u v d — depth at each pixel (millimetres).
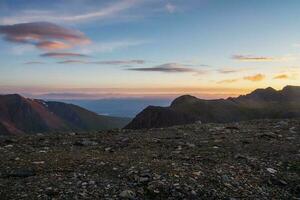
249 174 16844
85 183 14711
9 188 14055
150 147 21234
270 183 16266
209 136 24172
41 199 13289
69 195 13703
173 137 23938
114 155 19000
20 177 15328
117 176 15594
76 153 19391
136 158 18266
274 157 19281
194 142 22359
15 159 17750
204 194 14531
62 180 14938
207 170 16641
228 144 21734
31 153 19281
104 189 14352
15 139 23438
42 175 15477
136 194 14227
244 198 14602
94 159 17875
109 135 25141
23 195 13516
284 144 21641
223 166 17391
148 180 15148
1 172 15750
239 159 18734
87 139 23594
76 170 16172
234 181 15852
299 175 17250
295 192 15812
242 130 26234
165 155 19156
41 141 22938
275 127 27109
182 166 16906
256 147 21047
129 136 24609
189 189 14648
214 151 20141
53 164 16984
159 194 14336
